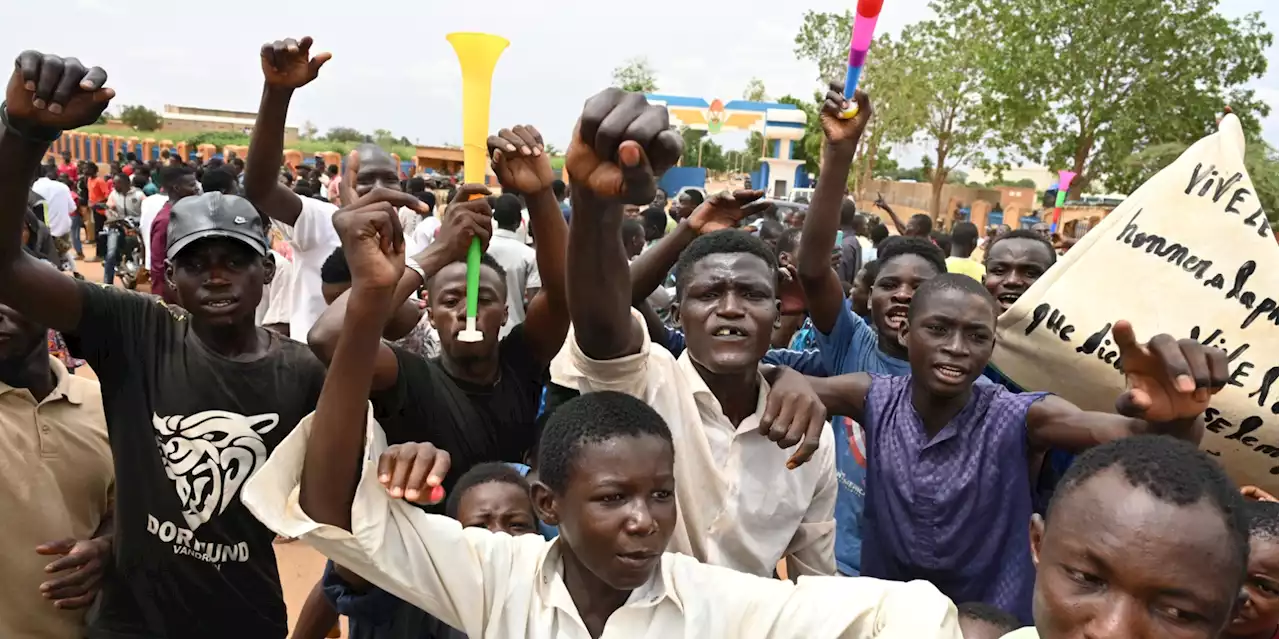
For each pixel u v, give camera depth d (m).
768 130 41.22
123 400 2.39
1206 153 2.67
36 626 2.53
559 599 1.76
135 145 35.91
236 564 2.42
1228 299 2.55
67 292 2.30
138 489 2.36
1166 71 25.78
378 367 2.36
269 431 2.43
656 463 1.75
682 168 38.25
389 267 1.58
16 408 2.50
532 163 2.07
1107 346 2.64
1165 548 1.25
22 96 1.86
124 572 2.39
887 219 31.73
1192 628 1.26
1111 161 26.31
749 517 2.40
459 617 1.73
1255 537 1.98
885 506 2.54
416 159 35.75
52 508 2.54
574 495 1.74
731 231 2.41
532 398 2.89
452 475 2.71
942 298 2.42
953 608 1.67
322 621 3.29
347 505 1.59
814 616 1.70
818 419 2.15
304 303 5.18
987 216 31.45
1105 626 1.28
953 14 30.38
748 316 2.27
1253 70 25.38
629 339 2.19
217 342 2.46
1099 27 25.58
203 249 2.36
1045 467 2.60
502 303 2.80
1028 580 2.38
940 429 2.48
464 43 1.94
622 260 2.03
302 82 2.64
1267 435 2.50
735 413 2.47
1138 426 2.09
